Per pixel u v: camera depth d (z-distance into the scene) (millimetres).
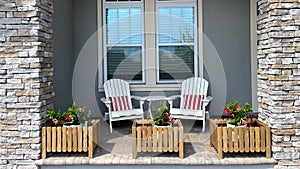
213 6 5734
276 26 3416
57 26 4812
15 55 3461
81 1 5805
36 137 3477
